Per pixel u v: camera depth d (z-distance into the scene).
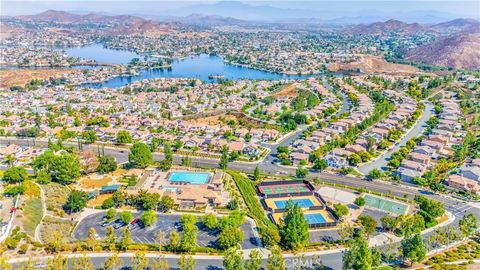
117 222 167.75
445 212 183.88
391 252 147.38
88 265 129.00
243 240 154.75
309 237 158.25
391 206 187.88
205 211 180.50
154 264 129.12
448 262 143.00
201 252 146.00
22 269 120.94
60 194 190.75
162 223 168.50
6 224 151.50
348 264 130.88
